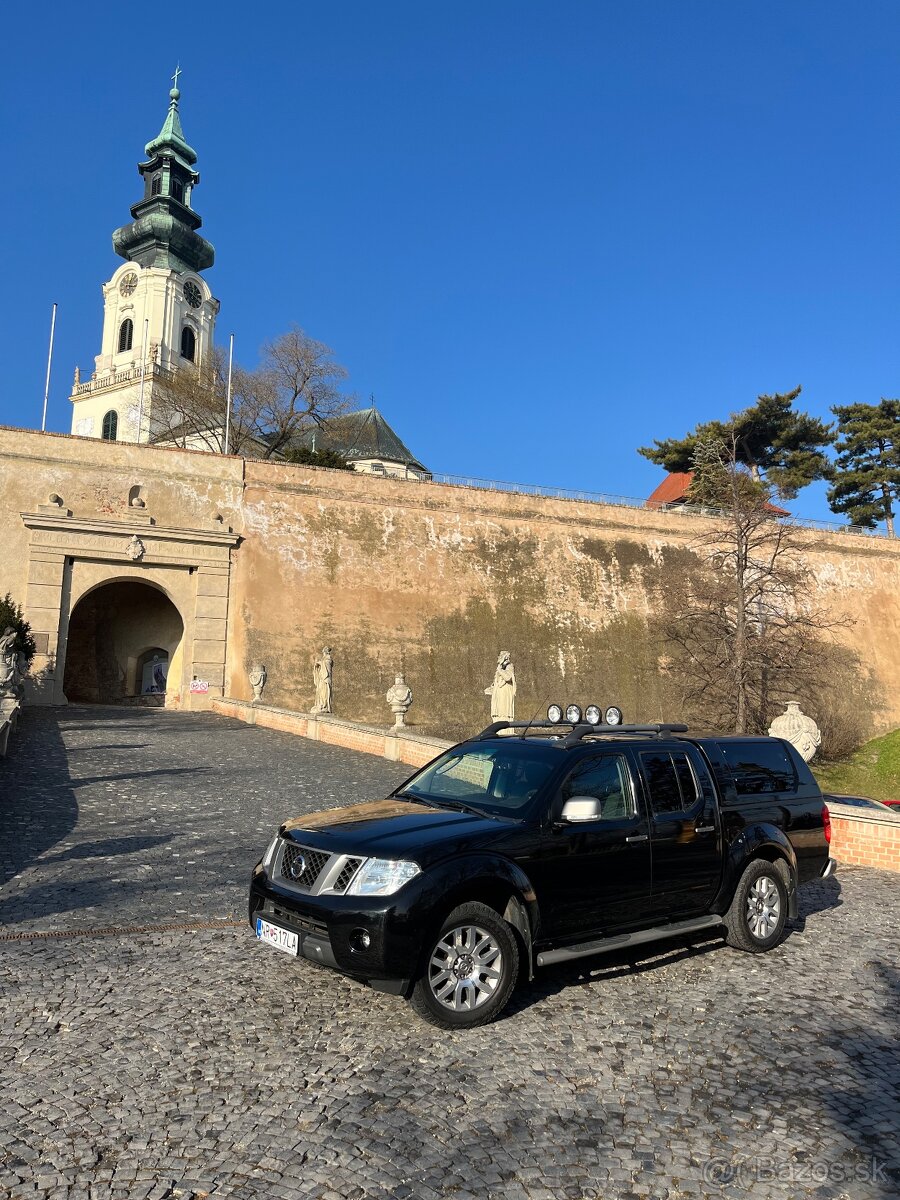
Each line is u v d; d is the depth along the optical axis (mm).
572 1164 3625
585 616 42188
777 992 5844
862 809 11070
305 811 12367
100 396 65938
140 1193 3326
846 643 47969
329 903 4996
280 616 35312
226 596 34375
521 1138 3816
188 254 69688
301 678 34938
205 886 8148
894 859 10461
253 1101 4078
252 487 36219
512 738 6922
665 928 6234
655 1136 3881
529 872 5426
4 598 30703
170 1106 4008
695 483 52000
